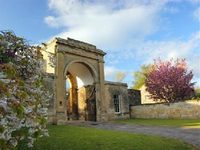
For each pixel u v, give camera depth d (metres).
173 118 20.78
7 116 2.99
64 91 17.33
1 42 4.73
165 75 26.17
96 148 8.16
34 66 5.40
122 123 17.30
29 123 3.61
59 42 17.70
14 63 4.87
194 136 10.89
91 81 20.78
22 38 5.32
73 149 7.92
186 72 26.17
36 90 4.47
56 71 17.14
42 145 8.00
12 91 3.07
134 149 8.23
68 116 22.30
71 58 18.62
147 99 32.84
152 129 13.48
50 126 14.45
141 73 45.28
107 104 21.09
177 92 25.53
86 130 12.18
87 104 20.84
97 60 20.81
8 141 3.39
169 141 9.66
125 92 23.27
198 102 19.64
